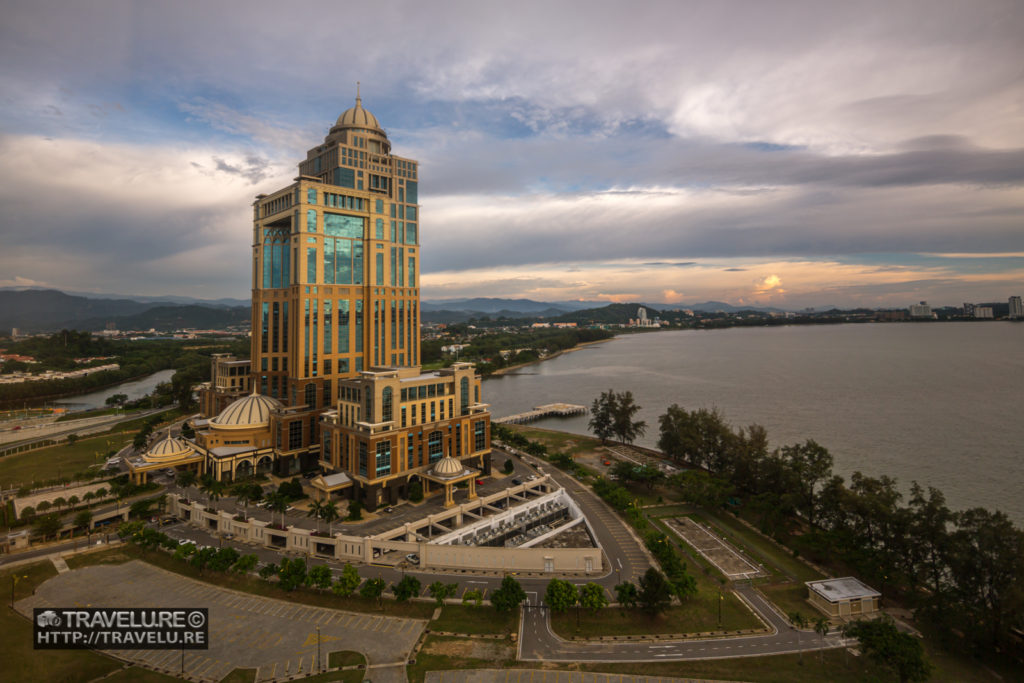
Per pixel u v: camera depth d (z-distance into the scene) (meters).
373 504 150.12
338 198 189.62
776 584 120.88
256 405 184.50
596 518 156.12
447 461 157.38
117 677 85.94
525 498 169.25
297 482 161.38
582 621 105.56
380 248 199.88
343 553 128.38
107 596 110.50
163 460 174.00
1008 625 96.19
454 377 173.25
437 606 109.06
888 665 87.12
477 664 91.12
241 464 176.88
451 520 147.88
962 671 92.31
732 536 145.88
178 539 137.88
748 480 169.75
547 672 89.44
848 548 124.75
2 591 111.75
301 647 95.00
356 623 102.88
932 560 115.44
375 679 86.50
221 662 90.56
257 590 113.44
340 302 190.75
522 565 125.50
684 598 113.94
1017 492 171.88
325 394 187.50
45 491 160.12
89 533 137.25
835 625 104.75
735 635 101.62
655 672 89.88
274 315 197.88
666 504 169.62
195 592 112.62
